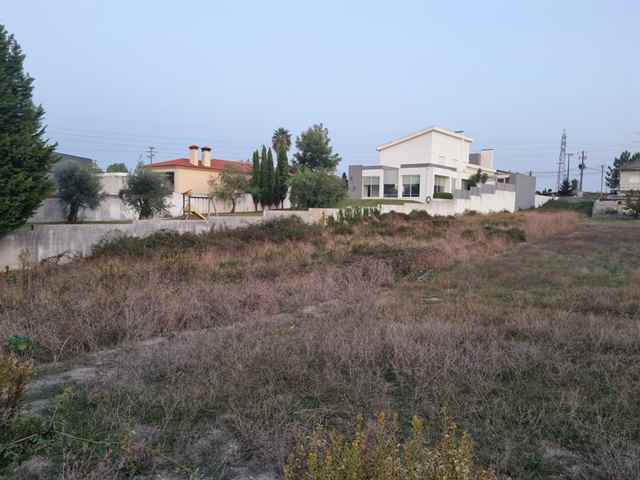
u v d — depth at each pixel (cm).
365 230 1889
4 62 1290
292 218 1884
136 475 273
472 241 1623
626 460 278
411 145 4297
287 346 492
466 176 4659
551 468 280
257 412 339
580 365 447
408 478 185
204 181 3500
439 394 377
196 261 1077
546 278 972
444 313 646
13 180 1237
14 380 317
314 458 195
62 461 283
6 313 597
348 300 759
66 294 700
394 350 463
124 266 1011
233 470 279
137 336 559
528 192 4894
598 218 3712
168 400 363
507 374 430
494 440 308
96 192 1941
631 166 4597
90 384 403
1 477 265
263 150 3100
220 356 465
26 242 1328
